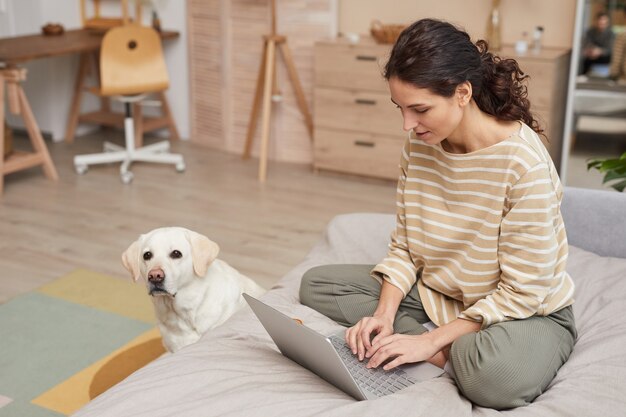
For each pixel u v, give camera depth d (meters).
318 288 1.85
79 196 3.96
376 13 4.39
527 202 1.48
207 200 3.93
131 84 4.29
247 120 4.72
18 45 4.25
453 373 1.54
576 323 1.83
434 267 1.71
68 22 5.01
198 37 4.82
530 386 1.47
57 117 4.98
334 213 3.77
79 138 5.09
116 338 2.53
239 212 3.76
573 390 1.47
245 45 4.60
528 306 1.53
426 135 1.48
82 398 2.17
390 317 1.67
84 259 3.17
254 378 1.52
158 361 1.64
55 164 4.50
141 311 2.73
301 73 4.49
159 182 4.21
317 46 4.14
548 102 3.70
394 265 1.77
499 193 1.51
